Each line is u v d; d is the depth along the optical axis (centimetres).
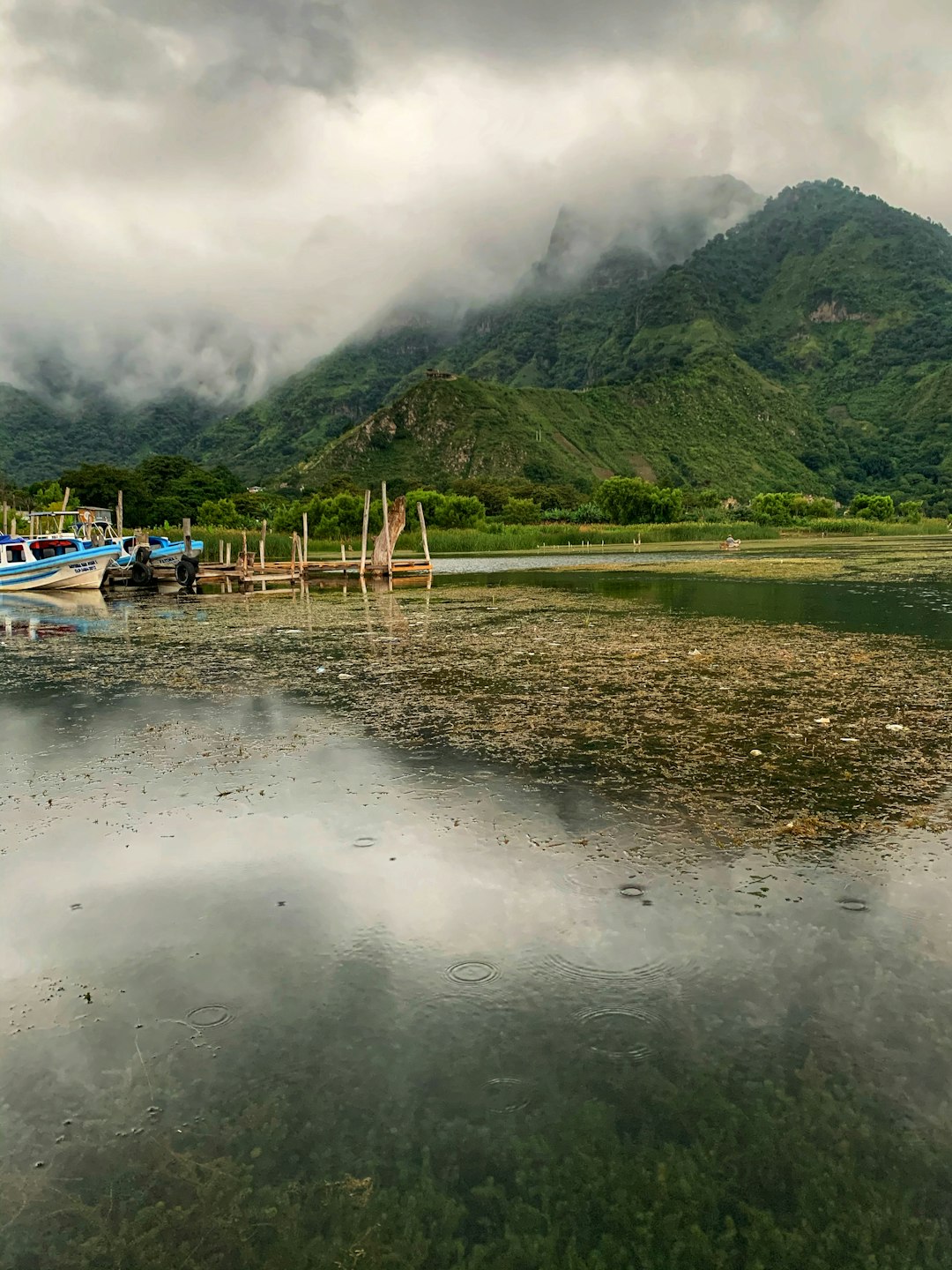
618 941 471
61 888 559
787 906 507
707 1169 318
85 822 679
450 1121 344
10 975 455
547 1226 295
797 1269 276
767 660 1321
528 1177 316
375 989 434
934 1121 336
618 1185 312
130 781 786
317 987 437
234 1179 319
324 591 3062
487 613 2105
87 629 1980
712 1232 292
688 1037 389
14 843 638
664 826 636
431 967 452
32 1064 383
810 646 1457
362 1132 340
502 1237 292
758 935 475
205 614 2281
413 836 631
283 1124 345
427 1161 325
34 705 1129
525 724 952
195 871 580
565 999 420
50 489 9681
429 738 905
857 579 3011
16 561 3036
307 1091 363
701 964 446
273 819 675
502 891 537
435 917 505
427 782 757
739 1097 351
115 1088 367
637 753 826
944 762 776
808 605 2125
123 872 582
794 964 444
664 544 7712
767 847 595
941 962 443
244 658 1477
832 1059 371
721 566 3959
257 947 478
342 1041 394
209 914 519
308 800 719
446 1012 413
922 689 1091
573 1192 309
